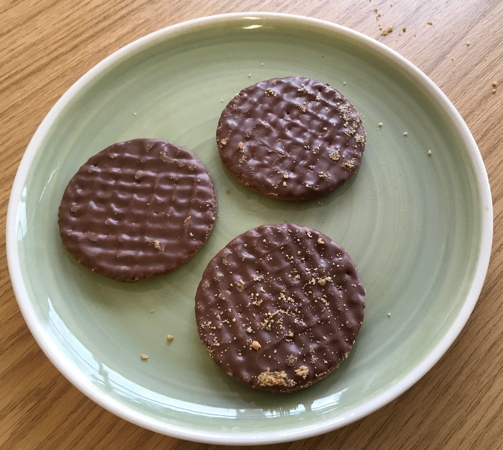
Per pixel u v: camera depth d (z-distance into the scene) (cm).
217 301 18
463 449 18
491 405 18
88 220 20
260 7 25
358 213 20
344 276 19
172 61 22
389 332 19
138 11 25
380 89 22
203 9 25
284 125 21
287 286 18
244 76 22
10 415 19
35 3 25
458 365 19
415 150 21
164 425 16
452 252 19
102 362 18
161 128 22
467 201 20
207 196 20
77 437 18
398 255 20
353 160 20
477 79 23
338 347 18
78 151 21
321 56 22
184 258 19
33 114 23
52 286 19
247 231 20
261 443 16
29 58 24
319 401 17
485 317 19
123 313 19
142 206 20
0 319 20
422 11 24
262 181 20
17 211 19
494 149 22
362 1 24
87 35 24
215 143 22
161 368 18
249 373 17
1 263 21
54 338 18
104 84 22
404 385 17
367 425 18
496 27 24
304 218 20
